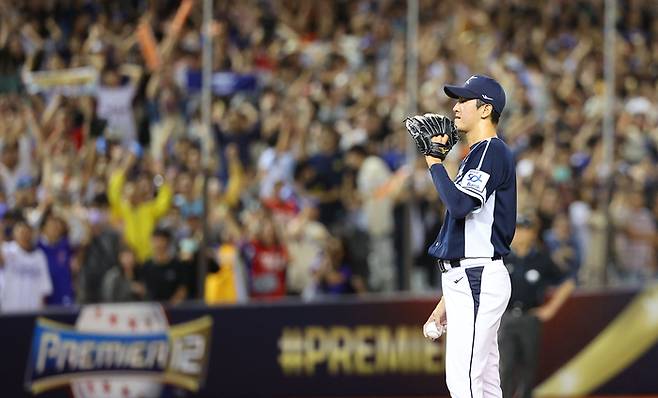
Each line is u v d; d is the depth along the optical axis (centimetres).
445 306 2541
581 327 4784
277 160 5097
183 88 5056
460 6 6234
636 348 4816
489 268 2459
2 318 4259
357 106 5416
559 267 4419
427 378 4650
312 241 4878
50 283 4309
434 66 5731
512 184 2486
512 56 6006
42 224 4312
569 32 6353
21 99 4519
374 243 4981
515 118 5656
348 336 4622
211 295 4591
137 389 4419
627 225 5253
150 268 4484
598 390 4788
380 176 5050
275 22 5925
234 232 4684
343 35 6047
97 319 4378
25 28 4709
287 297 4794
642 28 6400
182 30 5225
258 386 4553
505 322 4016
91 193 4466
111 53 4844
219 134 5047
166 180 4594
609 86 4984
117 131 4712
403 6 6125
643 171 5566
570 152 5616
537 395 4741
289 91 5525
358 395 4616
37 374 4312
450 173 4906
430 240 4953
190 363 4484
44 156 4450
